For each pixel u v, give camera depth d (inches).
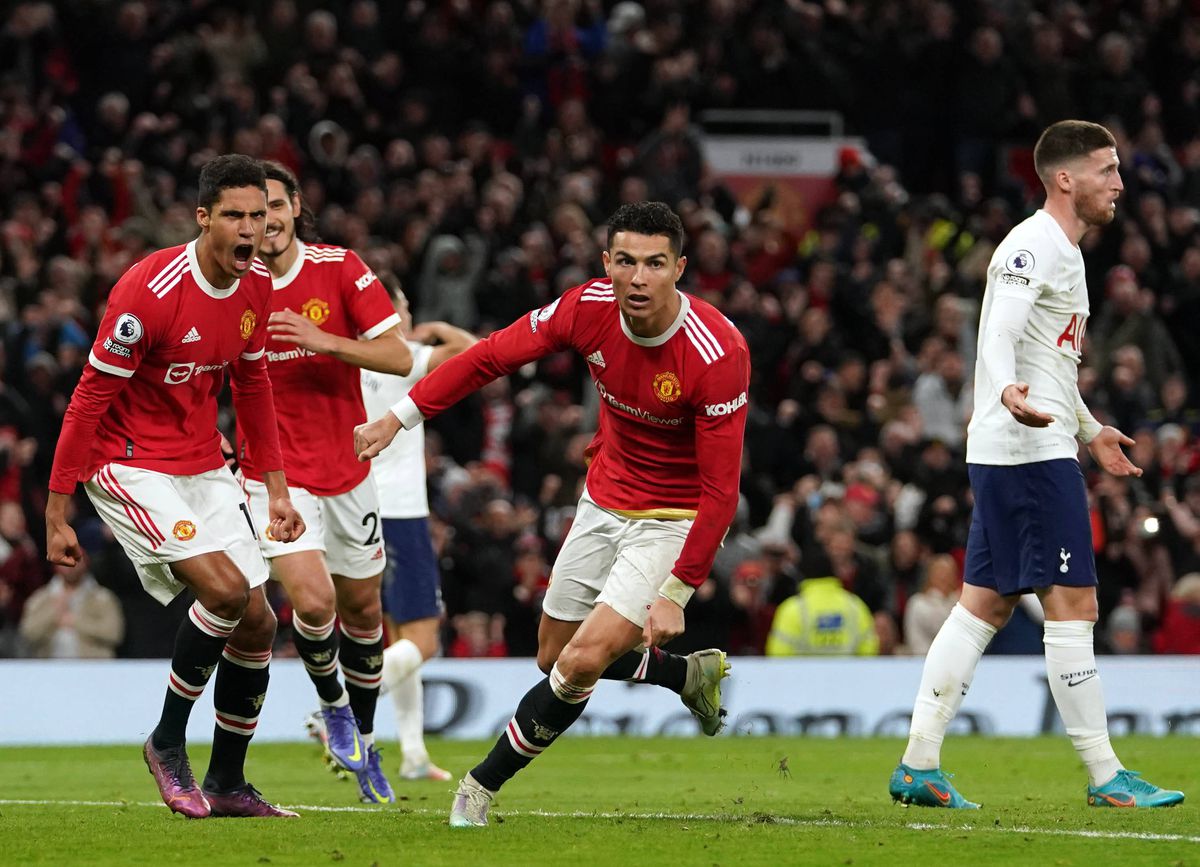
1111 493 2229.3
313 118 2645.2
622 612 861.2
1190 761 1504.7
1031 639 2108.8
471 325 2517.2
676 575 852.0
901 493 2289.6
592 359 882.1
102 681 1792.6
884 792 1195.9
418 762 1326.3
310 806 1061.8
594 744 1785.2
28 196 2496.3
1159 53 3216.0
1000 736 1968.5
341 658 1135.0
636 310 829.8
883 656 2043.6
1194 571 2282.2
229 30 2723.9
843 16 3117.6
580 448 2277.3
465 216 2576.3
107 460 916.0
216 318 908.0
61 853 763.4
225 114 2610.7
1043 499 999.0
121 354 885.2
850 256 2817.4
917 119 3065.9
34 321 2226.9
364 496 1121.4
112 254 2394.2
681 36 3031.5
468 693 1859.0
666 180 2790.4
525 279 2522.1
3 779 1310.3
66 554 903.1
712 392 850.1
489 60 2851.9
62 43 2694.4
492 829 849.5
